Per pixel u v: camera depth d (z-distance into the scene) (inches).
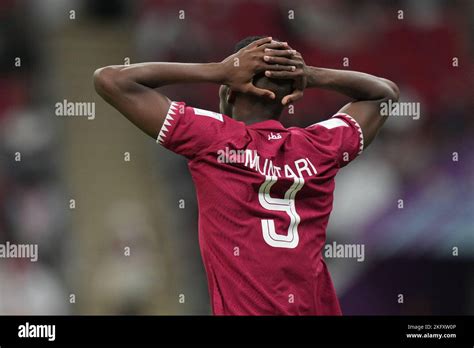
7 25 2295.8
